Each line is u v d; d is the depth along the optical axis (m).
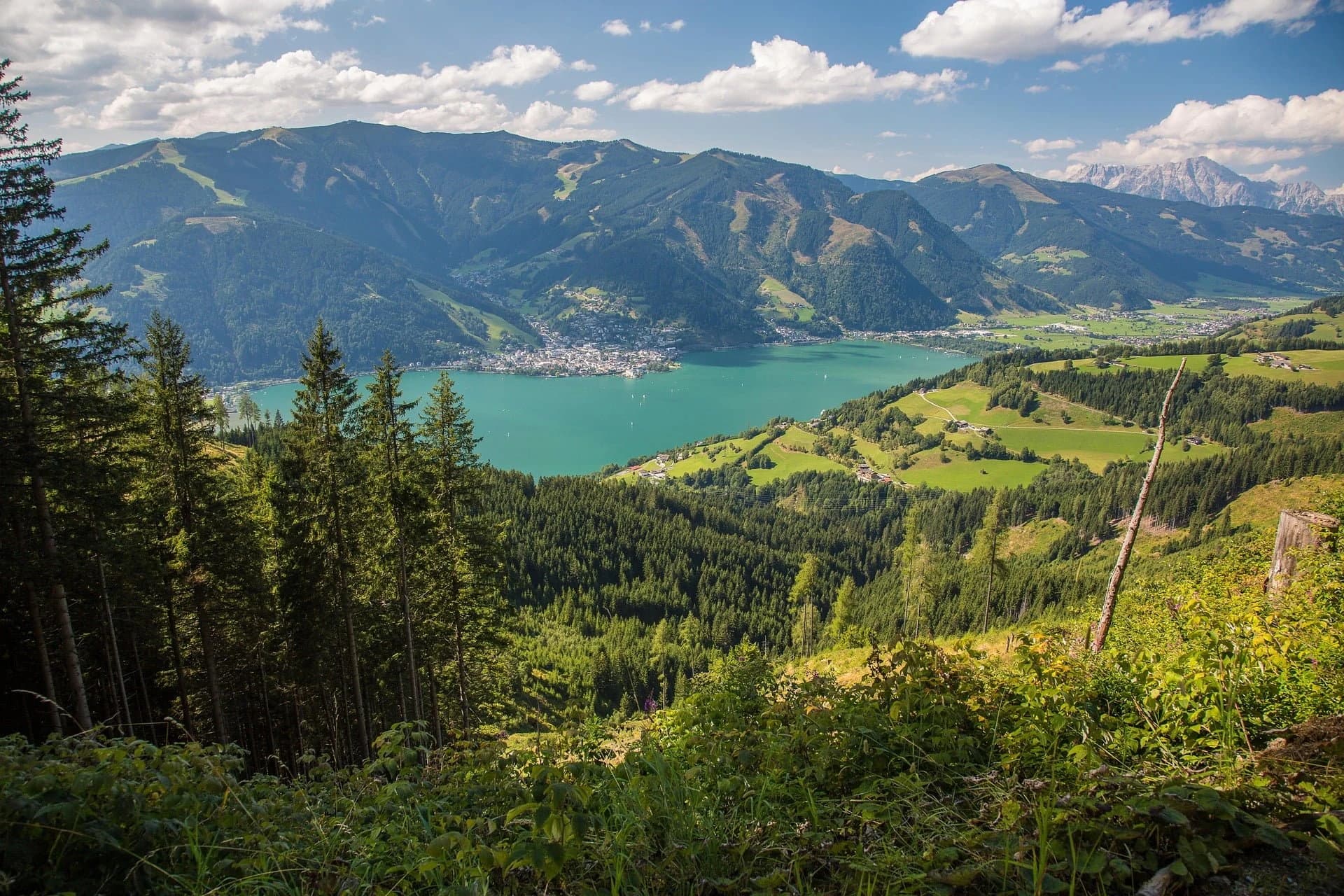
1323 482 20.72
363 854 3.80
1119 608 18.84
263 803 4.43
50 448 16.31
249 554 21.55
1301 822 3.29
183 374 20.20
